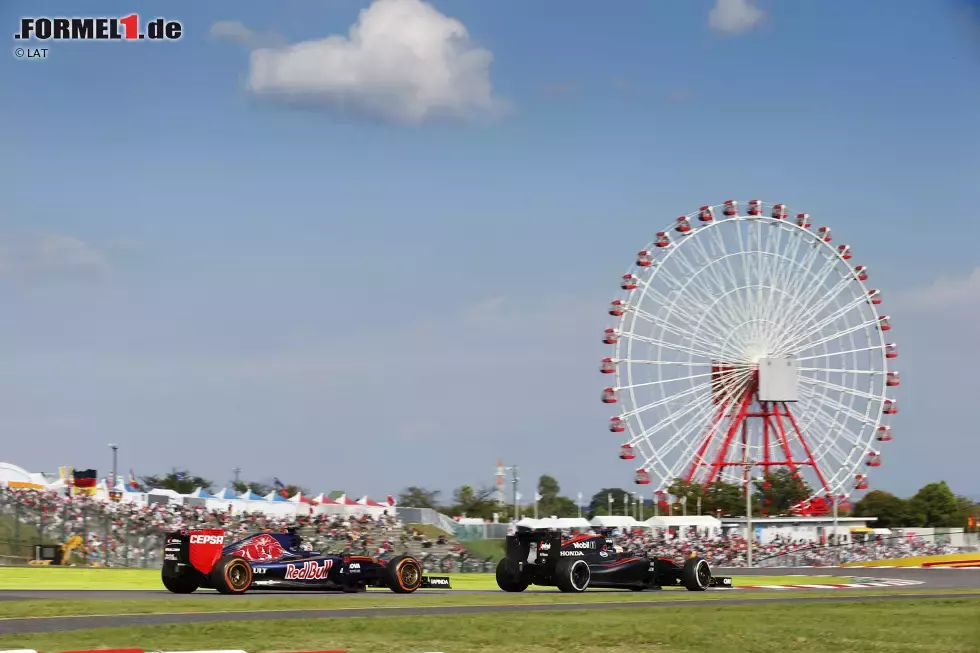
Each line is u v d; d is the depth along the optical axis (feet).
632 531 288.10
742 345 306.14
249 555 99.04
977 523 399.65
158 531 184.14
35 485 250.37
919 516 457.68
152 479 378.53
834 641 67.00
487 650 60.59
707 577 122.83
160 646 58.39
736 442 306.14
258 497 280.51
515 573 115.55
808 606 95.40
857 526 360.69
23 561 159.02
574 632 69.67
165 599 89.20
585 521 272.72
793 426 308.40
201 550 97.30
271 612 79.66
